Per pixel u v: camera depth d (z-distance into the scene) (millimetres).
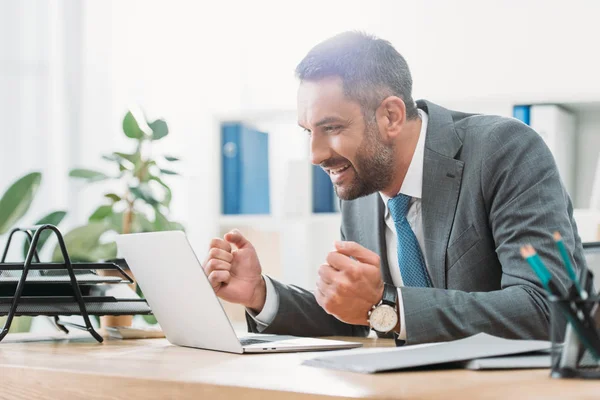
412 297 1267
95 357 1182
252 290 1615
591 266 1651
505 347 980
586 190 2977
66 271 1442
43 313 1400
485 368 897
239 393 850
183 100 3873
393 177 1624
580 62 3135
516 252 1425
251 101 3744
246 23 3770
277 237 3238
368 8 3520
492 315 1266
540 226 1439
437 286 1624
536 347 966
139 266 1384
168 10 3922
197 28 3865
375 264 1280
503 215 1504
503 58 3258
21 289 1370
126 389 958
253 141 3229
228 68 3795
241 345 1201
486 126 1633
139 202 3828
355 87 1536
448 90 3344
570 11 3150
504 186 1528
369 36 1612
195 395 888
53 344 1415
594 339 817
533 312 1287
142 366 1050
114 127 3992
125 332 1531
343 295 1264
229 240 1637
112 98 4004
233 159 3199
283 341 1326
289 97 3682
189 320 1281
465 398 725
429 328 1243
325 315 1666
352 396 765
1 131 3861
